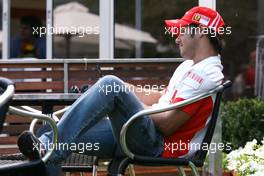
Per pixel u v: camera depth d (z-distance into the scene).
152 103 8.87
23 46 19.55
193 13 7.96
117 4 18.42
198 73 7.55
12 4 19.84
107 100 7.31
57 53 18.94
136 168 11.95
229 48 18.17
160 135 7.71
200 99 7.45
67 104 8.82
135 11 18.38
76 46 18.83
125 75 12.41
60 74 12.45
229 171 11.00
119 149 7.74
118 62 12.39
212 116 7.63
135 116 7.19
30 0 19.83
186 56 8.04
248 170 9.49
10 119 12.09
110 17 18.39
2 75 12.39
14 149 12.12
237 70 18.12
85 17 18.70
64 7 18.83
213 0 16.59
